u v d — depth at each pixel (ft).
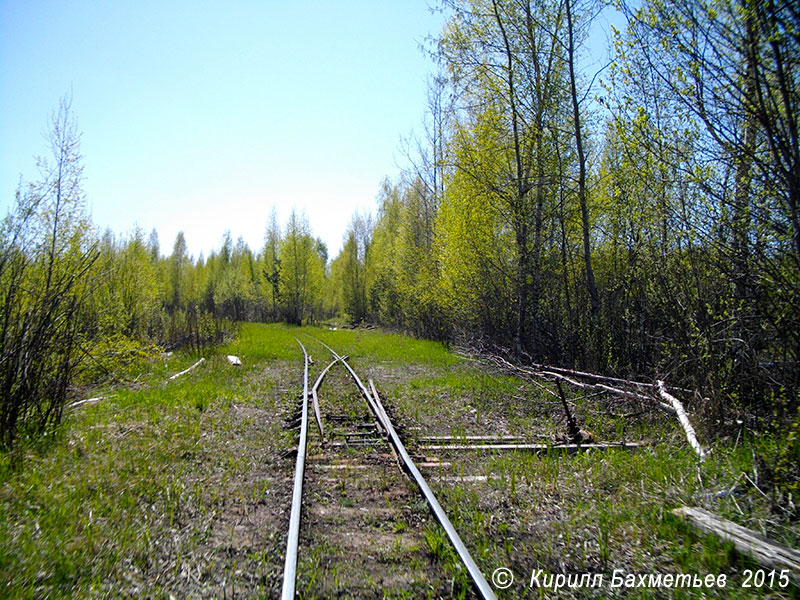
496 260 62.39
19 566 13.21
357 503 17.81
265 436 27.04
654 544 15.03
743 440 22.13
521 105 55.52
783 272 20.95
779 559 12.92
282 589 11.98
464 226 60.85
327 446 24.88
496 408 34.60
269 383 45.93
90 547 14.37
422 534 15.43
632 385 32.55
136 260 78.23
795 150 20.24
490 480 20.25
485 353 56.13
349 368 55.36
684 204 25.49
